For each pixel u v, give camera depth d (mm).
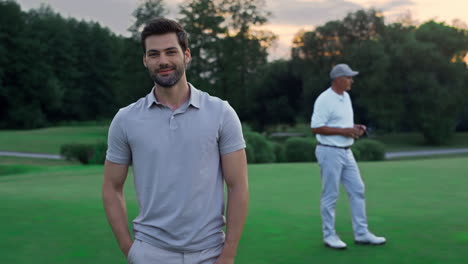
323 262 4008
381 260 4047
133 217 5992
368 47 47906
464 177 9938
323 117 4414
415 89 47906
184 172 1863
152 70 1879
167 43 1856
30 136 45625
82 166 18688
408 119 49000
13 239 4863
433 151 41969
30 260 4148
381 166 12320
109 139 1979
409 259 4070
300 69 56438
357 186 4586
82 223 5621
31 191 8430
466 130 66125
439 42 50969
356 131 4387
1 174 17938
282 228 5332
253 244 4625
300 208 6590
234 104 49344
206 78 48062
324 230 4566
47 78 74500
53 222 5684
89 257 4238
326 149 4465
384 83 47000
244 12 47812
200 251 1896
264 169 12070
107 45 86875
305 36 55156
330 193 4516
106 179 2012
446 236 4883
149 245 1916
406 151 42188
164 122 1884
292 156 22109
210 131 1876
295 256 4195
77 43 85625
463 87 48906
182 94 1930
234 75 47812
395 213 6133
